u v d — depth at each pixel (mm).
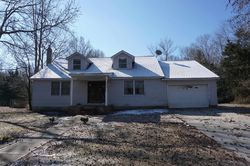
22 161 8203
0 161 8266
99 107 23516
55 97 26828
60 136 12375
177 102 26328
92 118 19562
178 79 25969
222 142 10836
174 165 7707
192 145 10242
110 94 26438
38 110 26781
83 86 26969
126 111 24484
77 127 15062
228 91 38344
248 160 8320
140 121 17312
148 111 23812
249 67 29953
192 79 26031
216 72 40094
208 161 8141
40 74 27453
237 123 16016
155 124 15828
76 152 9188
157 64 28641
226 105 30938
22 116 22094
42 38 32281
